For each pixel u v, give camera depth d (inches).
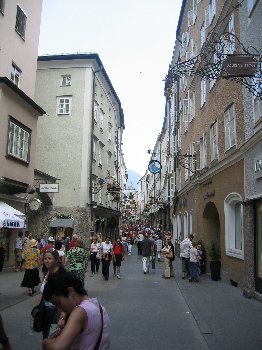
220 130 643.5
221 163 614.2
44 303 184.5
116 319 345.1
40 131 1258.0
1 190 708.0
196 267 621.6
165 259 677.3
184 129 1122.0
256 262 452.4
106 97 1545.3
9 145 700.7
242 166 512.7
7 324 314.2
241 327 314.7
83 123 1247.5
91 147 1267.2
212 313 367.9
